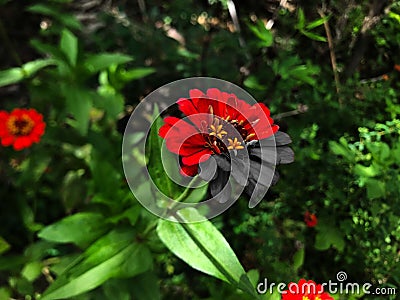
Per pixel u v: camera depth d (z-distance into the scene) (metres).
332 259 0.50
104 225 0.40
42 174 0.49
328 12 0.55
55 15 0.47
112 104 0.45
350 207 0.49
